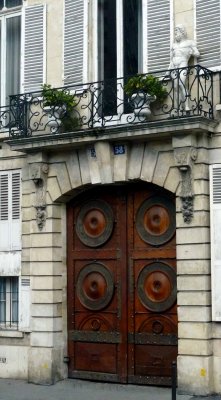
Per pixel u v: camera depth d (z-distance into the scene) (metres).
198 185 13.50
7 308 15.91
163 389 13.97
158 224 14.38
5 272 15.77
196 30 13.89
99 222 15.08
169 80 13.85
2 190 15.96
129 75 14.60
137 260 14.59
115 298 14.78
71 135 14.34
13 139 15.02
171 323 14.10
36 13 15.91
